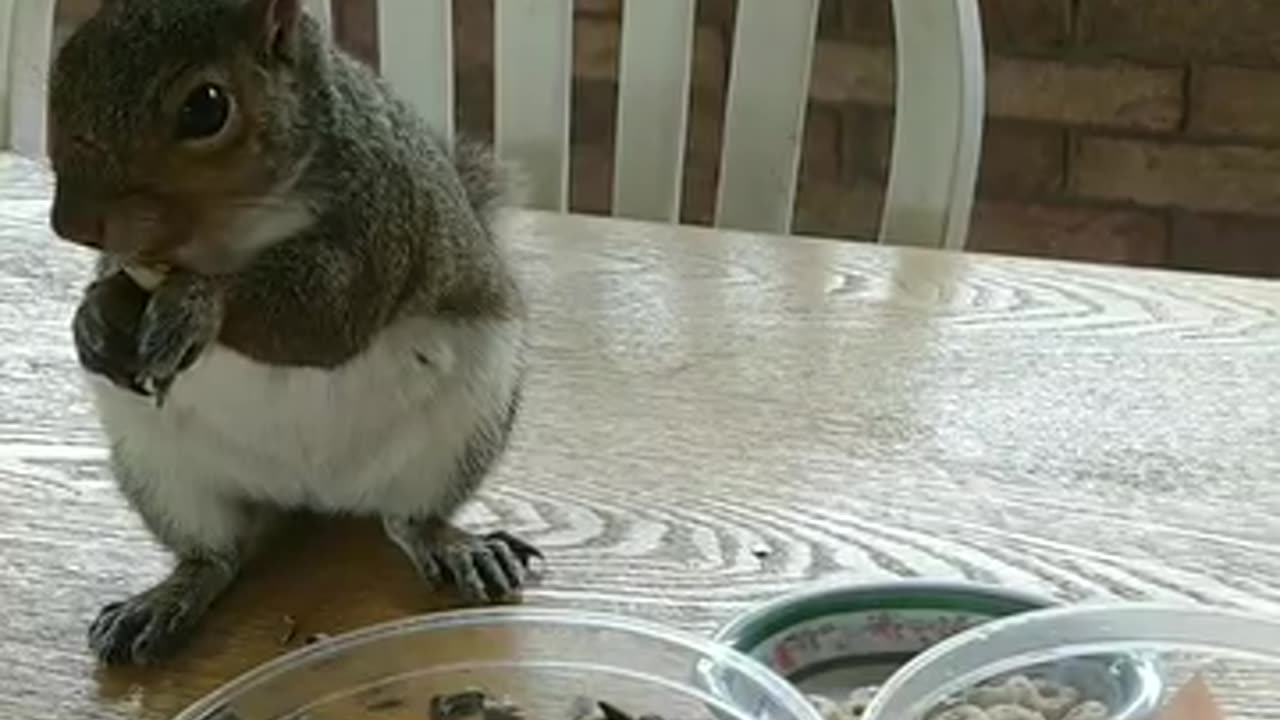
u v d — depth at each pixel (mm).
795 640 1128
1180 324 1522
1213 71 2312
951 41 1706
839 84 2406
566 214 1765
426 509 1192
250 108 1036
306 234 1075
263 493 1189
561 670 1082
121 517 1261
